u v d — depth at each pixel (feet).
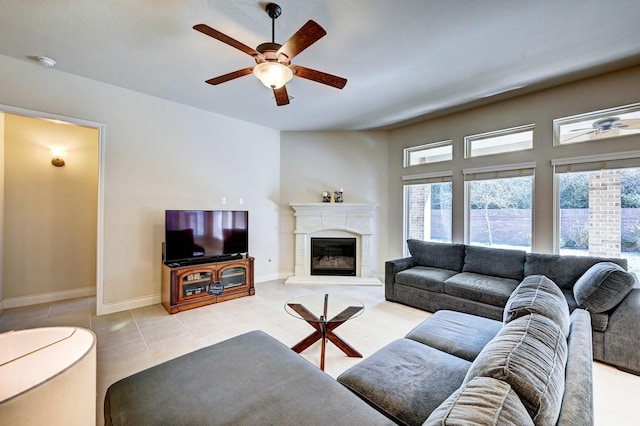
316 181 17.72
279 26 7.80
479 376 3.39
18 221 12.10
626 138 10.12
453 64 9.72
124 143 11.80
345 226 17.25
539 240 11.97
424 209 16.26
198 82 11.20
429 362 5.35
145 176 12.37
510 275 11.34
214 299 12.71
